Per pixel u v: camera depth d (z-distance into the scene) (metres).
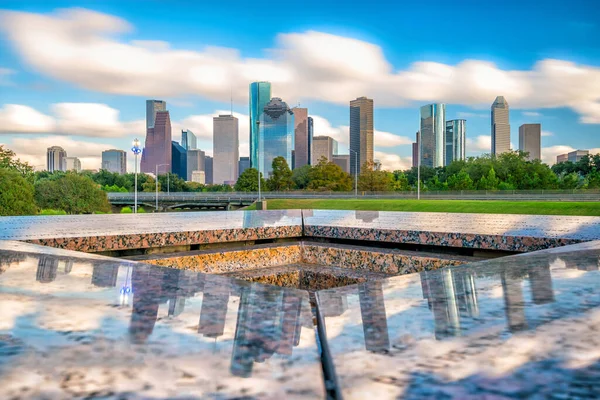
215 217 5.56
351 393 0.43
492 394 0.41
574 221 4.59
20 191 45.72
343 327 0.71
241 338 0.65
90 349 0.58
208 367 0.52
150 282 1.15
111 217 5.58
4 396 0.41
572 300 0.85
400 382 0.45
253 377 0.49
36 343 0.60
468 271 1.38
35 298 0.92
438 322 0.72
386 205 37.22
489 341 0.60
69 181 61.50
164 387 0.45
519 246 3.26
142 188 120.69
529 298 0.88
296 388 0.46
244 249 4.04
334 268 4.02
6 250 1.99
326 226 4.42
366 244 4.34
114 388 0.44
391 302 0.91
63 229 3.73
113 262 1.59
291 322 0.75
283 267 4.10
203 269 3.66
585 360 0.50
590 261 1.48
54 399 0.40
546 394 0.41
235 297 0.96
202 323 0.73
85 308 0.83
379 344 0.60
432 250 3.87
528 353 0.54
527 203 31.23
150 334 0.66
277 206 47.47
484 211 29.31
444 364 0.51
